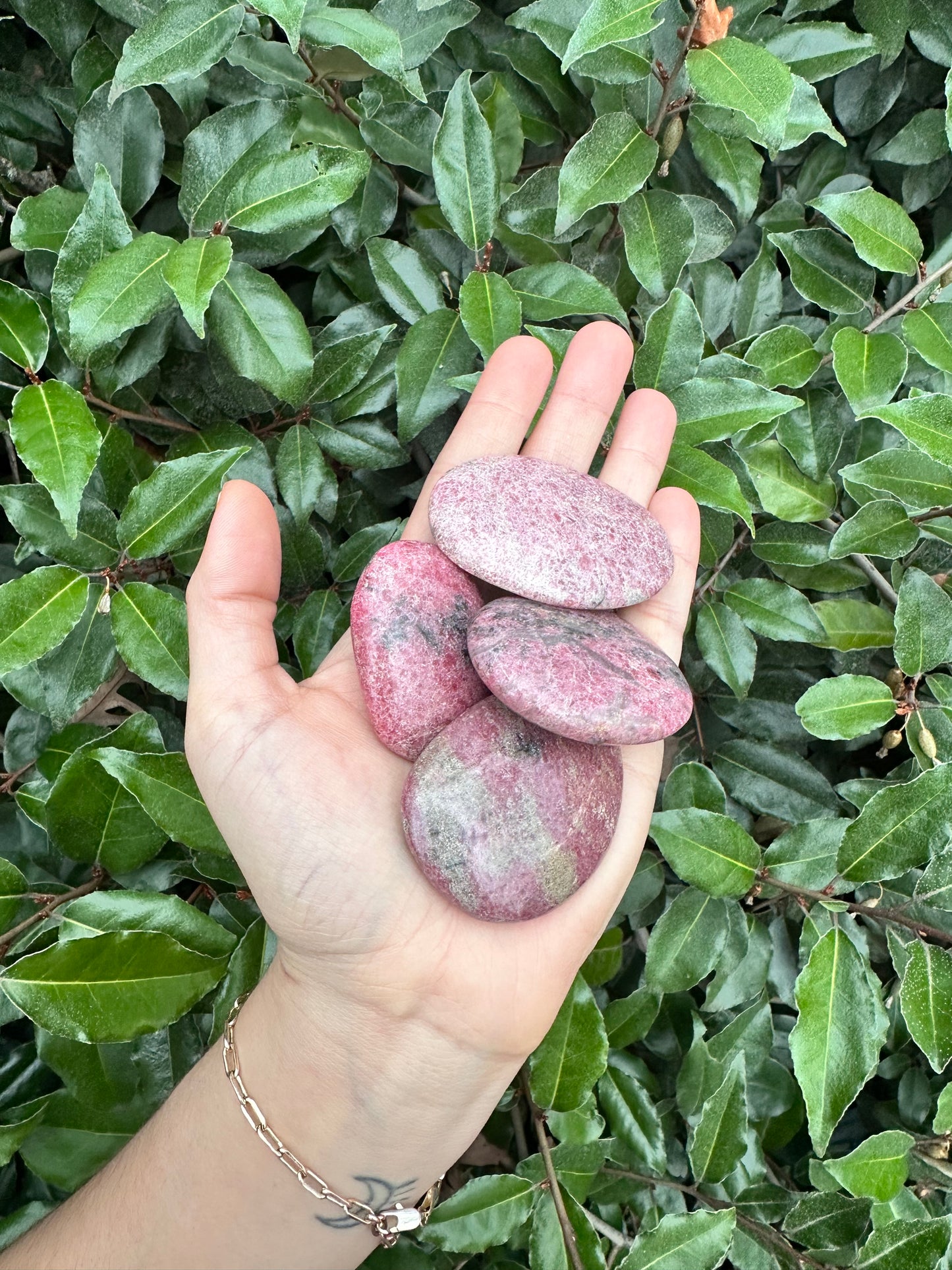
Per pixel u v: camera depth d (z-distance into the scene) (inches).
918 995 9.3
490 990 8.6
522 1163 9.3
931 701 10.8
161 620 8.8
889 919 9.6
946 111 9.5
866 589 11.5
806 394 10.7
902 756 12.1
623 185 9.3
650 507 10.1
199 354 10.1
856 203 9.7
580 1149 9.3
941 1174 10.0
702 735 11.6
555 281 10.1
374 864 8.3
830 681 10.1
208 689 8.3
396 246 10.1
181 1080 9.5
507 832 8.1
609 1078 10.1
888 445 11.2
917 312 9.8
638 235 9.8
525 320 10.9
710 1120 9.4
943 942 10.2
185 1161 8.6
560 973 8.9
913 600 10.0
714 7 8.5
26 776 10.0
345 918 8.4
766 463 10.7
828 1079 8.7
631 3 8.0
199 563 8.5
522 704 7.8
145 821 9.2
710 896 10.0
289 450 9.9
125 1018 8.2
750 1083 10.8
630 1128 9.9
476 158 9.6
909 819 9.3
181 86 9.6
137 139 9.5
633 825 9.5
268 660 8.6
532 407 10.1
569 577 8.7
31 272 9.6
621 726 7.7
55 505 8.3
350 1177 8.8
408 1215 8.9
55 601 8.5
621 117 9.5
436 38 9.7
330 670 9.3
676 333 9.9
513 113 10.3
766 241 10.8
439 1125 8.9
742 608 10.6
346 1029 8.6
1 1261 8.5
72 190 10.0
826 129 9.3
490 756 8.2
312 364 9.3
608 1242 10.4
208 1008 10.1
